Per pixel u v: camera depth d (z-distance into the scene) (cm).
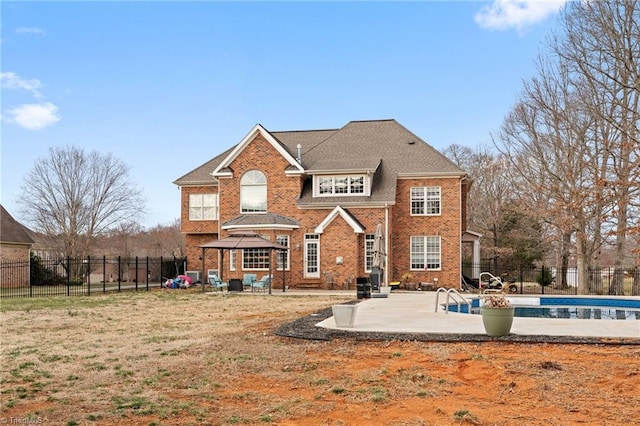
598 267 3647
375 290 2722
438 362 934
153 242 6450
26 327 1502
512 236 4544
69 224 5159
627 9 2523
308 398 735
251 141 3391
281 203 3319
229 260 3325
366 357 991
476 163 5706
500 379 810
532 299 2366
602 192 2494
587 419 625
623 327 1281
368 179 3238
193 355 1043
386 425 617
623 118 2564
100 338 1288
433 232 3278
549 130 3688
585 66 3161
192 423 636
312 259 3234
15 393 782
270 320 1583
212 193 3712
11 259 3928
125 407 702
